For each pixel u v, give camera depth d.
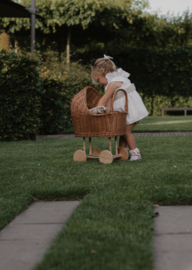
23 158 4.31
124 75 3.94
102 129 3.69
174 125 9.38
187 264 1.44
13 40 15.39
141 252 1.50
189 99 17.11
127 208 2.11
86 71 13.37
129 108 3.80
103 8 12.12
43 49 17.02
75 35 14.83
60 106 8.14
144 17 13.54
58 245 1.59
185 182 2.74
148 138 6.23
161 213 2.13
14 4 9.02
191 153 4.33
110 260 1.43
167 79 16.84
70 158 4.23
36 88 6.71
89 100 4.11
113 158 3.80
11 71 6.46
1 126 6.63
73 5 11.95
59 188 2.62
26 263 1.49
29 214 2.18
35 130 6.84
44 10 12.27
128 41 16.83
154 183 2.72
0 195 2.55
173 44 19.47
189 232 1.80
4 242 1.73
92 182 2.79
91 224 1.86
